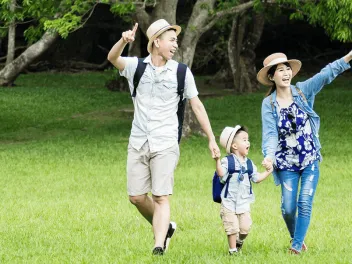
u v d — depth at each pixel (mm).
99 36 48469
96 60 48562
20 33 46625
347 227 11258
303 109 9055
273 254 8727
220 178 8875
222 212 8898
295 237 8906
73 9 22188
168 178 8734
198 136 25156
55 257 8984
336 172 18609
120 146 23609
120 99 34656
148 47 8812
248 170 8898
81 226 11500
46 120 29859
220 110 31344
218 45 40344
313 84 9055
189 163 20328
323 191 15812
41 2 22703
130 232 11008
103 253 9055
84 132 27000
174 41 8758
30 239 10359
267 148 9055
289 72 9055
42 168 19469
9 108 31812
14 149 23141
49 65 46625
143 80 8758
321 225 11383
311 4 23531
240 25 35469
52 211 13023
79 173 18656
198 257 8711
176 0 23328
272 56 9102
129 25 42594
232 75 38312
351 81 41312
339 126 27203
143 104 8789
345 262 8289
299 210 8930
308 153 9008
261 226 11312
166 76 8734
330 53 47188
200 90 37688
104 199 14789
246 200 8930
